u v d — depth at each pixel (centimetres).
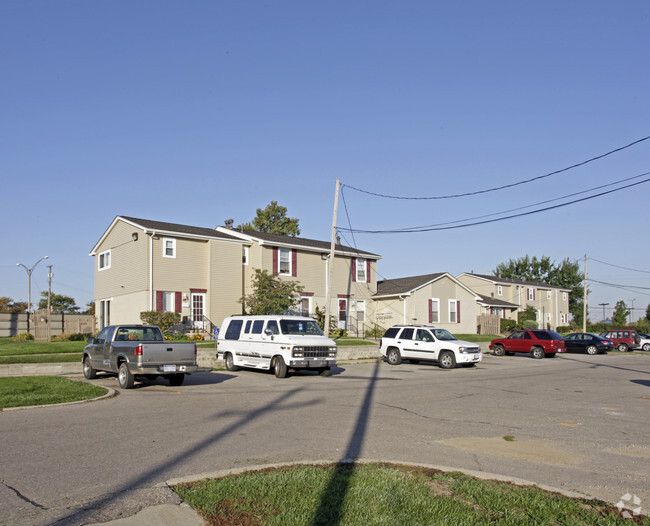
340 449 820
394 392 1509
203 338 3012
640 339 4331
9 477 661
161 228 3120
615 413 1192
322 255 3834
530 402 1349
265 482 626
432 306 4131
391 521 518
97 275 3550
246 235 3559
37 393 1317
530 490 621
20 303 6869
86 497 589
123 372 1511
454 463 753
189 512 541
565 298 7138
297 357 1838
